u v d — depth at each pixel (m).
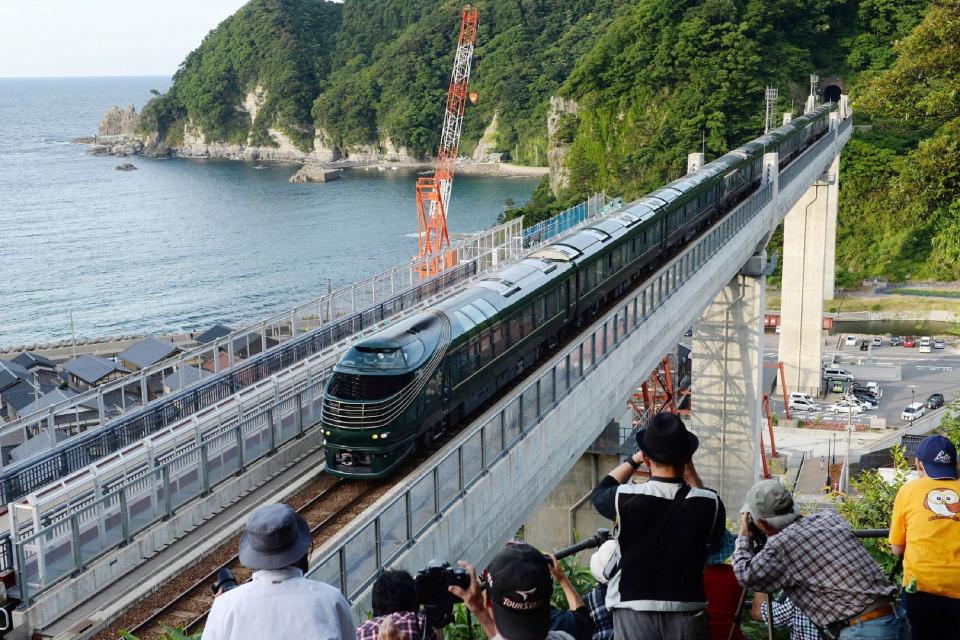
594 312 43.12
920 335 122.88
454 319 30.88
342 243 196.00
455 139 165.38
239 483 28.48
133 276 172.25
